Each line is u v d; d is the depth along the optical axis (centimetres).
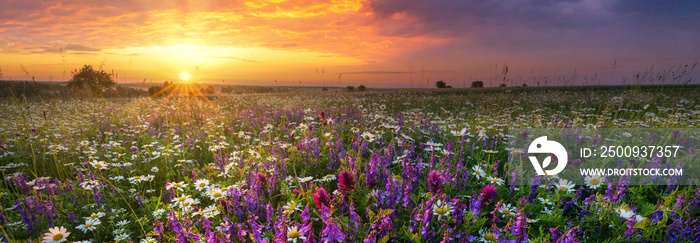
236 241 300
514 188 414
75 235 365
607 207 353
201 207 414
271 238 320
